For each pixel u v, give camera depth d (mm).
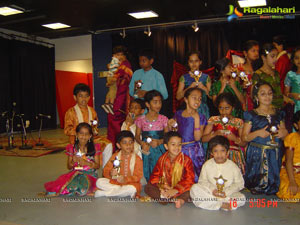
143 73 4379
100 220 2590
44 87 11305
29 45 10523
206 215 2650
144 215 2684
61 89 12422
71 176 3334
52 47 11398
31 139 8406
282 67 4633
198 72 3834
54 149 6477
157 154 3611
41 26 9367
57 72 12281
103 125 10969
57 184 3322
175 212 2742
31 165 5020
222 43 8547
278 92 3836
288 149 3014
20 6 7160
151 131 3605
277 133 3088
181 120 3439
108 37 10352
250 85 3916
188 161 3062
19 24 9133
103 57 10508
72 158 3473
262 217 2572
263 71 3879
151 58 4297
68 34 10633
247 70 4156
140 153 3756
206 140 3375
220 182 2691
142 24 8961
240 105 3900
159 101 3586
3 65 9750
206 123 3443
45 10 7535
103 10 7547
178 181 3041
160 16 8109
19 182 3945
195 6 7219
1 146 6781
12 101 10164
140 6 7250
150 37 9391
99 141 3932
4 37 9844
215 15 7980
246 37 8297
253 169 3242
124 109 4680
